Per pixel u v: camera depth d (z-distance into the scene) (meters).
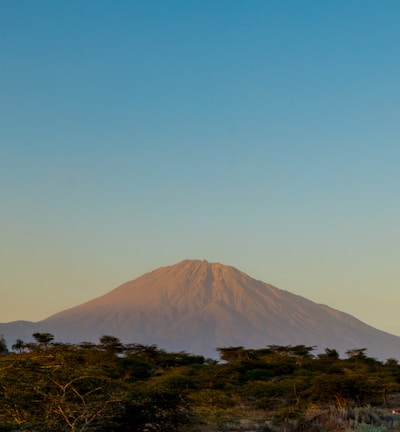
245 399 83.50
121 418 35.03
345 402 73.06
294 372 110.44
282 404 75.31
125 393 34.75
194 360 143.75
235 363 120.81
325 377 75.19
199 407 65.50
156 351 144.88
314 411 59.25
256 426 49.16
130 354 140.75
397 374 107.00
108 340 143.12
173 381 77.31
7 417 32.56
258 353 156.62
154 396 36.00
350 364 121.56
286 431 39.69
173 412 37.44
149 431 36.56
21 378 32.12
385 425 37.34
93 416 33.38
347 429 35.06
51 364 33.81
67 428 32.62
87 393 33.28
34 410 32.59
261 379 106.62
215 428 46.66
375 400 77.12
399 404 76.00
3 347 102.69
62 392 32.81
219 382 99.81
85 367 34.56
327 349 159.25
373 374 99.00
